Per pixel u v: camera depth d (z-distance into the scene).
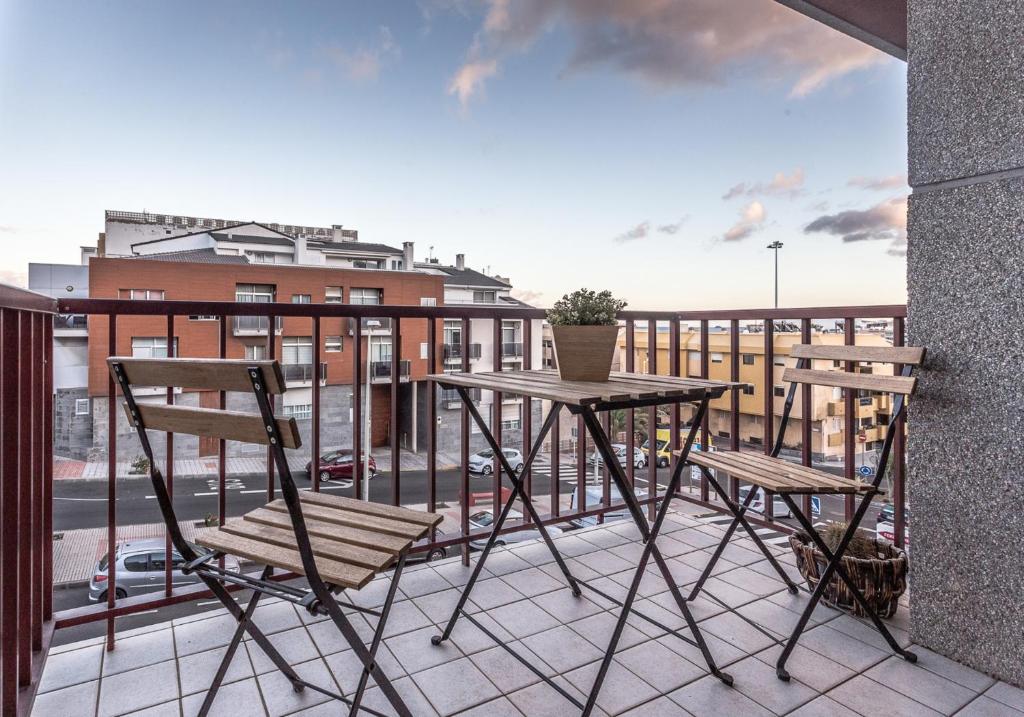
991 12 1.50
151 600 1.70
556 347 1.73
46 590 1.58
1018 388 1.47
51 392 1.60
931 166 1.64
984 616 1.54
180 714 1.37
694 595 1.96
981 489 1.54
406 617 1.85
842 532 1.95
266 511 1.45
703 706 1.41
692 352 14.14
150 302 1.66
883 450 1.71
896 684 1.50
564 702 1.42
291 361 18.97
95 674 1.53
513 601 1.96
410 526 1.34
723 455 1.97
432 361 2.21
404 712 1.20
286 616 1.84
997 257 1.51
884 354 1.75
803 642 1.70
